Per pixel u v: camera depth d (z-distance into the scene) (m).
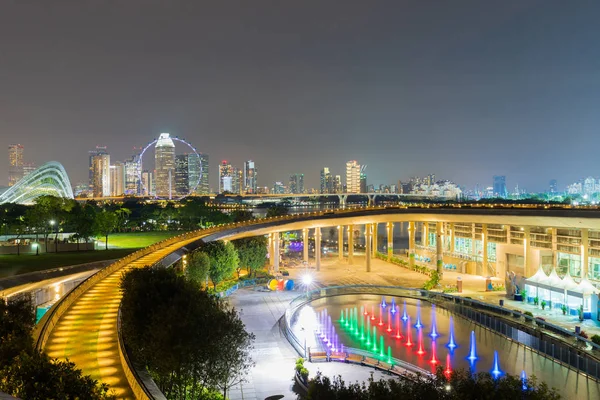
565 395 57.28
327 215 159.00
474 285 130.25
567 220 117.19
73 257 132.50
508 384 34.66
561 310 96.12
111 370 42.03
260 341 74.88
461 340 80.06
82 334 52.41
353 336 81.69
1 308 48.44
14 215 199.88
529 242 132.25
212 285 119.62
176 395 43.75
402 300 107.31
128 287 54.22
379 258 191.62
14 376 27.25
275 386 57.25
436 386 37.41
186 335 40.53
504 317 85.69
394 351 74.19
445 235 177.62
